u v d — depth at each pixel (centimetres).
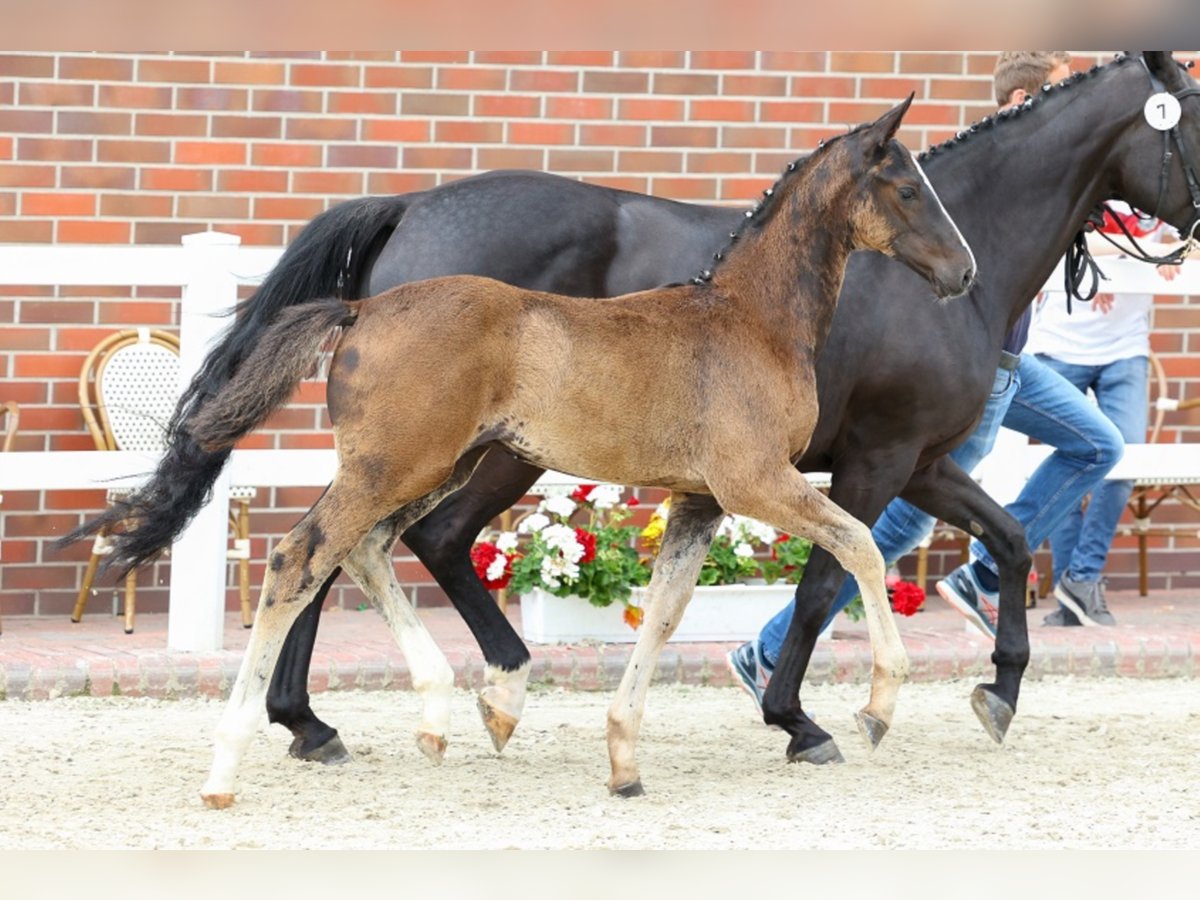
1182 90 1042
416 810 871
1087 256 1095
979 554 1164
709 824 852
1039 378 1160
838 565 991
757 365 862
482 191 984
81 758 967
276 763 970
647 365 843
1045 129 1043
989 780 962
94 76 1377
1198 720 1141
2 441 1363
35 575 1364
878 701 901
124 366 1349
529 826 843
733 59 1474
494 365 829
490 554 1262
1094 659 1302
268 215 1413
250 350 920
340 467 836
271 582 838
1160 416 1488
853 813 882
